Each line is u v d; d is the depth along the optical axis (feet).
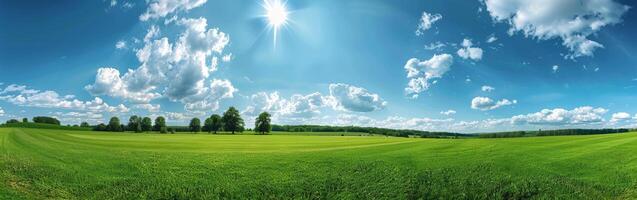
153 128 634.02
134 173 100.99
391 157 119.96
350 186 96.12
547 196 87.25
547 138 172.35
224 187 93.61
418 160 115.85
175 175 100.22
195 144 184.85
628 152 114.73
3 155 113.39
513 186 92.94
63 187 88.84
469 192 91.45
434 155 123.44
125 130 630.74
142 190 90.58
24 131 296.51
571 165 105.29
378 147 148.46
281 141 232.12
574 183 92.58
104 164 108.37
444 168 106.42
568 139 160.25
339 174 103.30
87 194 86.99
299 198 90.02
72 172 98.53
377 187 95.35
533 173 100.42
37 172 95.55
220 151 140.87
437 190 92.94
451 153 126.72
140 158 116.78
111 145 169.58
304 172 104.58
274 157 119.96
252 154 126.93
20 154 118.21
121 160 113.19
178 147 162.61
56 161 109.29
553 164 107.24
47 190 85.46
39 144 158.92
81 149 142.20
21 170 95.86
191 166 107.96
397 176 101.45
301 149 153.38
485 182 95.76
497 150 130.21
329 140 248.32
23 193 80.64
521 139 171.22
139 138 265.54
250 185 95.14
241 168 107.04
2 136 199.93
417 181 98.12
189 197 88.69
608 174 95.91
